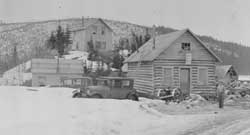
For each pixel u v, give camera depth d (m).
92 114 9.90
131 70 27.50
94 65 39.31
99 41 55.53
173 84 21.61
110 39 56.50
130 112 11.17
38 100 11.98
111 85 15.62
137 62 25.44
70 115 9.42
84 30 55.03
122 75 32.91
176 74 21.77
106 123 8.89
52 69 33.25
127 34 102.88
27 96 13.41
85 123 8.57
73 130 7.75
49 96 14.30
